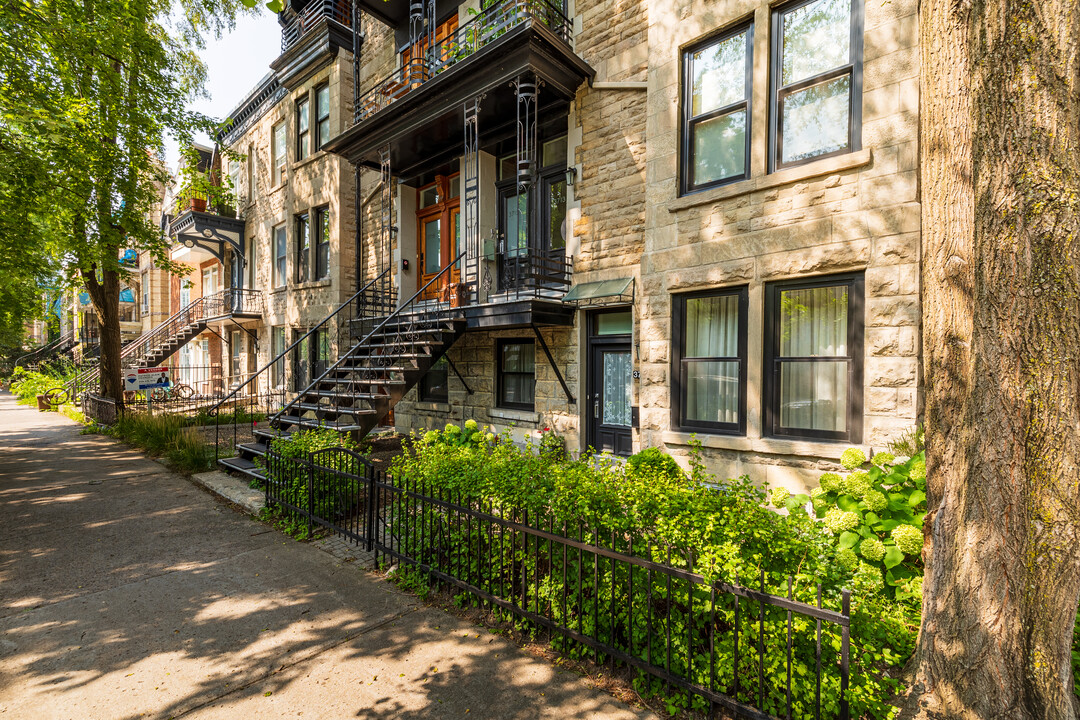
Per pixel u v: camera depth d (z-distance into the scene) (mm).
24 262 10305
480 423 9828
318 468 5383
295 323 14656
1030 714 2029
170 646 3383
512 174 9812
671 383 6867
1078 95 1981
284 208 15320
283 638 3471
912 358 5031
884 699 2555
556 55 7512
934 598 2369
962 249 2686
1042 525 2016
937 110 2744
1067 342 1978
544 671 3088
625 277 7570
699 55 6777
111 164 11336
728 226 6344
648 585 2848
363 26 12625
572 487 3512
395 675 3059
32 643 3422
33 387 23422
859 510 3764
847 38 5645
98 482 7711
